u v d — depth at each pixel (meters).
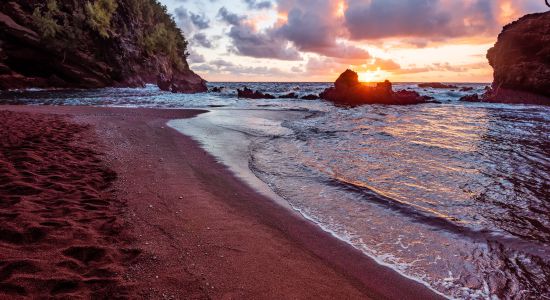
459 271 3.72
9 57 42.97
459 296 3.27
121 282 3.06
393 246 4.28
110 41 56.16
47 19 45.66
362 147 10.42
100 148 8.75
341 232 4.66
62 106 20.69
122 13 66.31
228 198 5.78
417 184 6.82
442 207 5.61
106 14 58.66
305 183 6.80
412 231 4.72
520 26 36.09
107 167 7.04
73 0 53.94
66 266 3.21
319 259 3.89
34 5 48.66
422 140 11.75
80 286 2.94
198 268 3.47
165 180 6.50
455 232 4.68
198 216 4.87
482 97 37.53
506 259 3.99
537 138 12.56
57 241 3.64
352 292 3.26
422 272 3.69
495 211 5.45
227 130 13.21
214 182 6.62
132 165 7.40
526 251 4.17
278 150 9.87
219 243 4.08
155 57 69.44
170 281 3.18
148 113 18.08
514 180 7.13
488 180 7.12
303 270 3.61
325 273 3.58
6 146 7.79
